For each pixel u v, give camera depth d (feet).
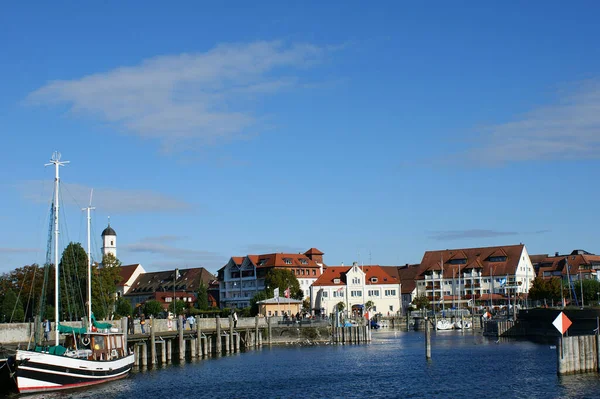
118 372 238.48
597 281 596.29
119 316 451.53
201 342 329.52
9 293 414.41
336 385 235.61
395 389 225.76
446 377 248.93
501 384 228.02
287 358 323.78
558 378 221.87
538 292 600.80
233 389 227.40
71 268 411.13
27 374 201.05
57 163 234.38
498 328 445.37
